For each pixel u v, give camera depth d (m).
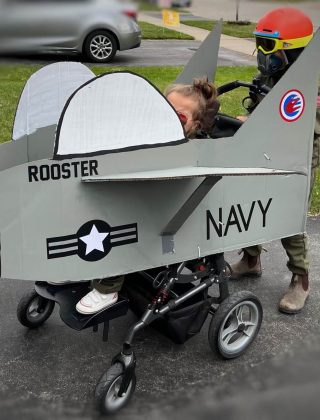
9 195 1.85
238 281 3.35
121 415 2.25
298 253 2.94
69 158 1.89
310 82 2.42
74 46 8.89
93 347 2.71
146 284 2.52
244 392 2.39
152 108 2.00
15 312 2.99
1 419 2.22
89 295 2.21
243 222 2.46
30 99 2.46
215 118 2.63
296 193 2.60
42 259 1.95
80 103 1.86
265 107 2.35
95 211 2.00
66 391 2.40
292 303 3.00
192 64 3.01
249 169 2.11
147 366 2.56
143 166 2.04
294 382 2.46
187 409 2.29
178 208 2.20
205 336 2.81
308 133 2.52
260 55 2.66
